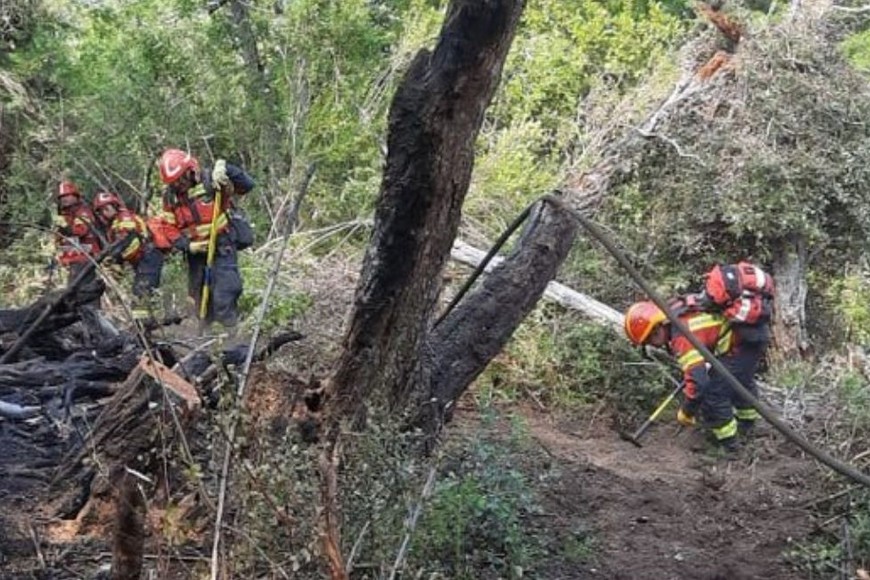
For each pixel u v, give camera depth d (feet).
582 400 29.43
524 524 19.27
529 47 41.24
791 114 35.32
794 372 31.45
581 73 42.14
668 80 38.32
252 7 37.70
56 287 35.22
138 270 27.32
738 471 24.53
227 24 37.88
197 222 27.73
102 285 21.77
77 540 16.01
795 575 18.95
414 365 17.65
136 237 27.30
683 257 36.22
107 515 16.30
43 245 37.09
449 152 15.62
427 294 16.89
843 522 19.80
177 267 32.96
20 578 14.87
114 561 13.73
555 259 21.81
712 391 25.93
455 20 15.12
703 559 19.22
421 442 17.52
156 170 37.96
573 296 31.35
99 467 15.19
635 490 22.29
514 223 19.27
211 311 27.96
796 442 15.31
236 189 28.40
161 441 15.03
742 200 34.47
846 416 25.67
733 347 26.17
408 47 38.73
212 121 38.50
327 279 31.42
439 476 18.26
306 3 36.96
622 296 34.55
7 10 42.22
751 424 26.55
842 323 38.27
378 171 36.60
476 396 27.50
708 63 36.47
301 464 14.40
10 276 36.04
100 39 40.29
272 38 38.04
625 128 36.47
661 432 28.45
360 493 14.47
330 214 36.73
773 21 40.24
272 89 37.88
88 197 38.73
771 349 36.32
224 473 13.19
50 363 20.80
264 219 37.04
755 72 35.65
